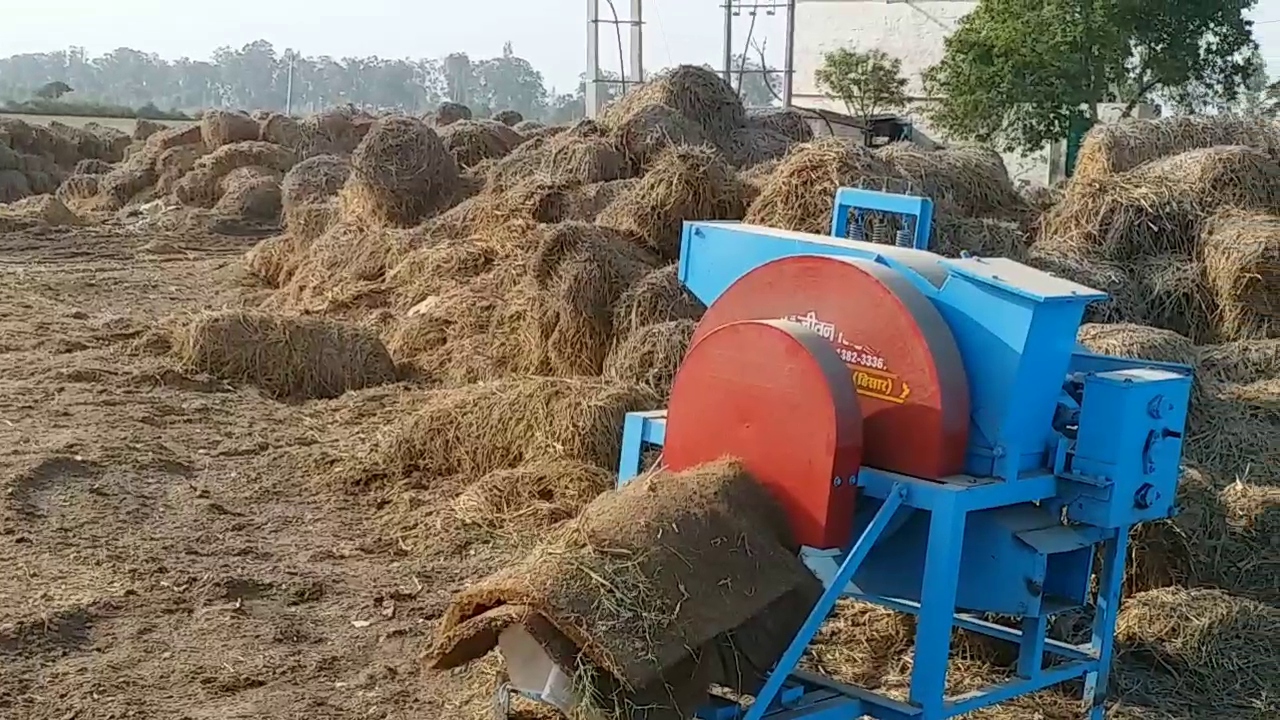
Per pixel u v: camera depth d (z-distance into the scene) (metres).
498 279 9.66
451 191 12.70
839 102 38.12
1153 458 3.81
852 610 5.02
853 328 3.68
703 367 3.75
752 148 12.22
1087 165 9.98
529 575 3.22
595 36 26.19
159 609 4.98
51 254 16.02
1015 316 3.53
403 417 7.82
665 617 3.16
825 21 39.31
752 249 4.30
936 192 8.92
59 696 4.22
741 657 3.35
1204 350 7.80
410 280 10.77
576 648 3.20
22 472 6.36
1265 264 8.01
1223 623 4.75
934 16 37.09
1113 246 8.70
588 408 6.48
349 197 12.83
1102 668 4.15
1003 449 3.59
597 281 8.01
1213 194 8.84
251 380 8.85
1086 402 3.75
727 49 27.73
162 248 16.81
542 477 6.22
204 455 7.17
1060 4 25.62
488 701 4.27
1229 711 4.39
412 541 5.94
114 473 6.63
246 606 5.07
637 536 3.30
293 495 6.57
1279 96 28.48
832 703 3.59
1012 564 3.66
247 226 19.44
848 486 3.50
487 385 7.28
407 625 4.96
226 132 22.12
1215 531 5.37
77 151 27.34
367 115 24.22
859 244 4.07
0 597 4.96
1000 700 3.83
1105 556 4.09
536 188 10.12
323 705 4.27
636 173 11.05
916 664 3.54
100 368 8.94
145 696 4.26
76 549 5.55
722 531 3.38
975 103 26.16
